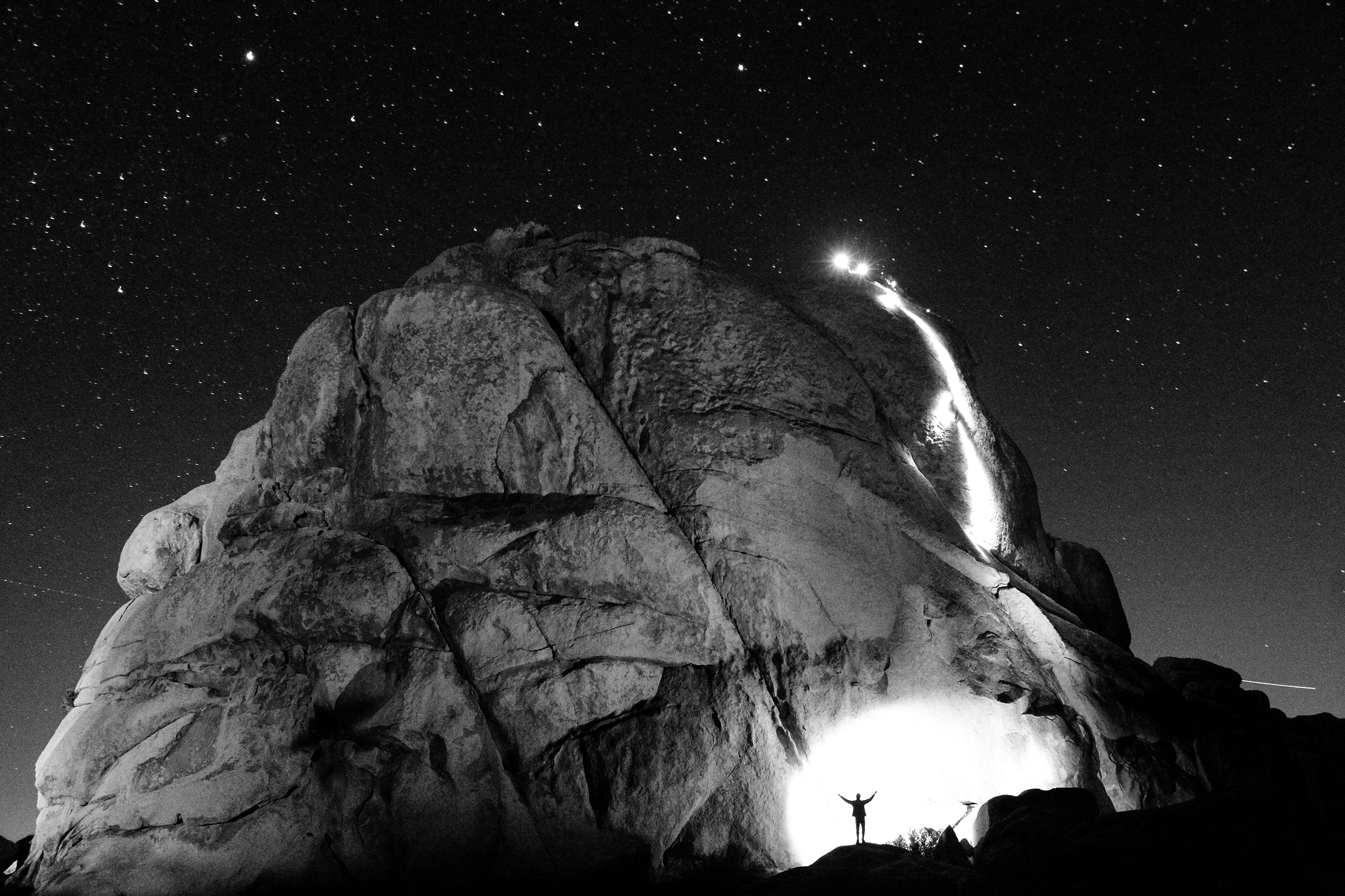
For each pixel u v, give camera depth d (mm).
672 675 15820
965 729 16359
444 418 17250
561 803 14781
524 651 15656
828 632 16625
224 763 14805
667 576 16297
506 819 14531
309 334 18359
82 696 16531
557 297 18734
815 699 16172
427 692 15102
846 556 17141
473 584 16250
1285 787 15773
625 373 17984
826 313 19875
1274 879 11117
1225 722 17062
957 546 17672
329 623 15477
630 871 14500
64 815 15203
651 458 17453
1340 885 10969
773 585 16641
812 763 15828
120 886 13930
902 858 12914
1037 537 20312
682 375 18000
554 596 16172
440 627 15789
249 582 16109
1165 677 19953
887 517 17625
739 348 18312
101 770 15219
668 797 14953
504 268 19578
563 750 15148
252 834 14289
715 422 17594
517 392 17250
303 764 14719
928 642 16891
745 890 13156
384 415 17484
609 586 16219
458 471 17062
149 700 15594
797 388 18141
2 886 14609
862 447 18062
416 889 14031
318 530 16844
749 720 15727
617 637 15859
